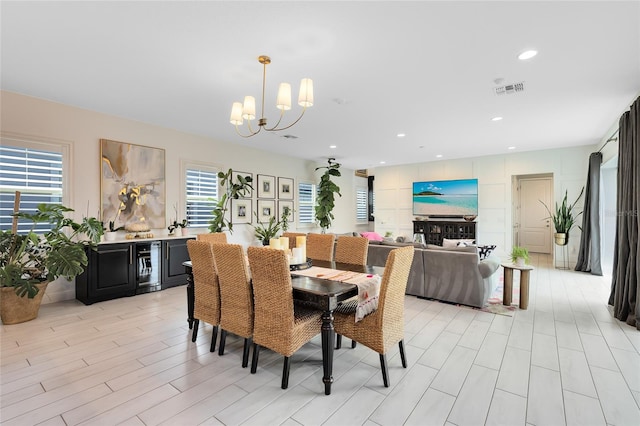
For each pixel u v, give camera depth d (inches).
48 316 133.6
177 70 116.2
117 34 92.7
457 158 298.7
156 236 188.2
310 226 313.3
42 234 147.4
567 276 215.8
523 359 95.3
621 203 137.3
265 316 83.4
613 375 85.5
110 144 168.7
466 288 146.5
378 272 104.3
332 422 67.4
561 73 117.1
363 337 84.3
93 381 83.2
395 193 336.8
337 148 254.7
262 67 113.7
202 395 77.2
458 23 86.5
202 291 103.5
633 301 123.0
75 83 128.5
